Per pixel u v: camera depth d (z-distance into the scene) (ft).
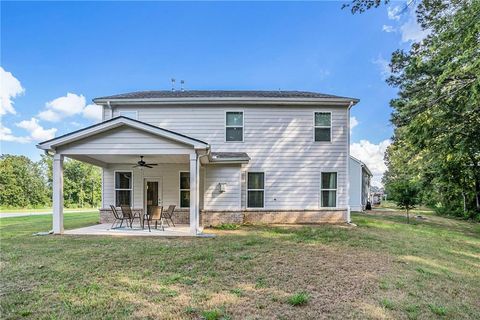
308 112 43.62
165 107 43.09
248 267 18.42
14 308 12.39
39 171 134.72
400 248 25.36
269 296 13.89
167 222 40.52
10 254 21.35
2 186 118.11
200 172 40.65
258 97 42.55
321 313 12.21
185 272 17.38
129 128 30.96
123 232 32.63
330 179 43.60
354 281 16.25
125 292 14.20
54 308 12.41
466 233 39.65
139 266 18.48
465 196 67.51
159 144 30.89
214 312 11.85
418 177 66.23
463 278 18.08
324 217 42.93
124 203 42.50
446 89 33.81
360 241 27.73
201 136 42.91
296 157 43.24
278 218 42.60
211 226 38.42
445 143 39.75
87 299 13.34
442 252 24.95
